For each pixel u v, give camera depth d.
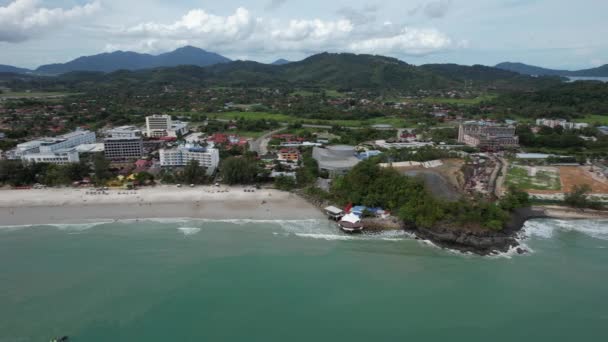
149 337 75.88
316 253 109.88
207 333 77.12
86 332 76.88
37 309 83.62
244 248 112.44
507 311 85.38
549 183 172.88
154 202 148.00
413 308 85.94
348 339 76.31
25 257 106.12
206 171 184.25
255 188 166.12
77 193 156.75
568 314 84.44
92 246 113.00
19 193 156.50
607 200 149.62
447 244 115.19
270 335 76.88
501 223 119.38
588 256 109.88
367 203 138.38
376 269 101.81
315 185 165.38
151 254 108.44
